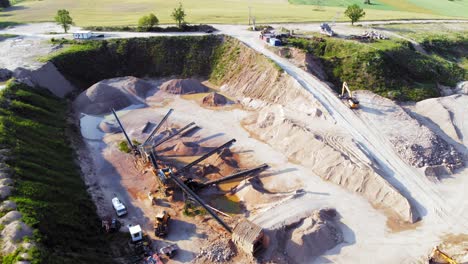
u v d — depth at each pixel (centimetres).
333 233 3231
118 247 3141
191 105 5719
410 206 3428
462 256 2950
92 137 4891
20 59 5956
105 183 4022
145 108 5647
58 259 2536
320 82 5347
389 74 5697
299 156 4312
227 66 6419
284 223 3309
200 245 3200
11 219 2719
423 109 5141
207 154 4303
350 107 4834
